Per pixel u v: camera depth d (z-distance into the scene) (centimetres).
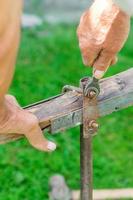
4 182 491
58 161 521
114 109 246
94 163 526
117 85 249
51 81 661
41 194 479
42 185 490
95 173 515
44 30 802
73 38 787
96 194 454
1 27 170
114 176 512
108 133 580
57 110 239
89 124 242
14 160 522
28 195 479
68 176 507
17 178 493
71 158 529
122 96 246
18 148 540
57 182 430
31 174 503
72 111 239
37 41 767
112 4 220
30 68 693
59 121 238
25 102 612
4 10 168
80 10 845
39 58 726
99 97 243
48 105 242
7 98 218
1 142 227
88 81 238
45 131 239
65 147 544
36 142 224
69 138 559
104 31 222
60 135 560
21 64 703
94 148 552
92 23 224
